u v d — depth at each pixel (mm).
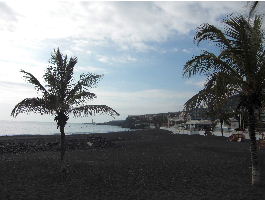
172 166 26734
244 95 17469
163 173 23250
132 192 17469
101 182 20016
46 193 16953
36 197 16016
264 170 23531
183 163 28656
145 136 87188
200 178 21328
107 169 25016
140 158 33062
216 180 20578
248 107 17703
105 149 46219
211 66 17203
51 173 22875
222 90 16562
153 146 50562
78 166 26578
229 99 17844
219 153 38000
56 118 22562
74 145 51750
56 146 51219
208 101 17172
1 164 27375
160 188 18422
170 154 37375
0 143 56125
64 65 22656
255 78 17188
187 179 21000
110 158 33156
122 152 40750
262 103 17766
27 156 35562
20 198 15719
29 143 57031
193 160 30969
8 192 16844
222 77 16547
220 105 17062
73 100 22234
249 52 17047
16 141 64938
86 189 18078
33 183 19406
